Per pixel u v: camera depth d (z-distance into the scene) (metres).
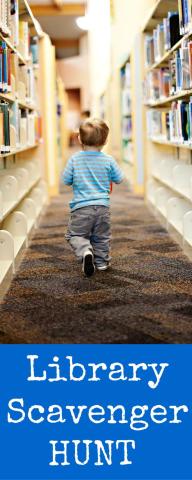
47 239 4.92
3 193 4.40
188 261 3.98
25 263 4.03
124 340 2.55
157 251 4.32
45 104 7.50
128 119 9.96
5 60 3.70
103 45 13.16
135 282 3.47
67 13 13.42
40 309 3.00
